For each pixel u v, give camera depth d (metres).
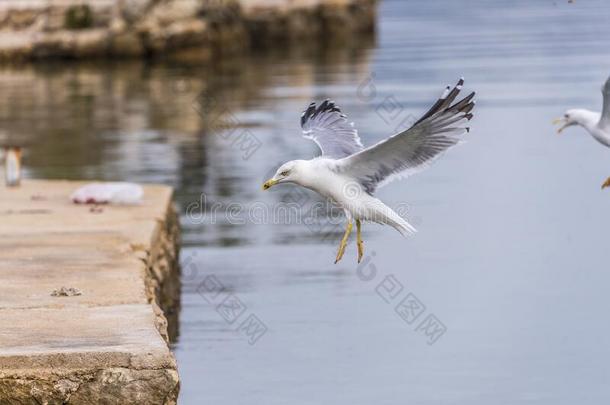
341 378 13.14
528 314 15.48
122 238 15.58
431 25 67.50
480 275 17.41
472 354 13.93
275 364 13.59
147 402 10.07
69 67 47.28
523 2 86.50
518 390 12.72
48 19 49.56
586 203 22.09
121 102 37.59
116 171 26.05
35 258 14.39
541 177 24.66
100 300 12.27
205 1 51.38
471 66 45.16
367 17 61.91
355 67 46.00
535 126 31.00
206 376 13.21
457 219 21.02
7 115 35.31
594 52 48.91
